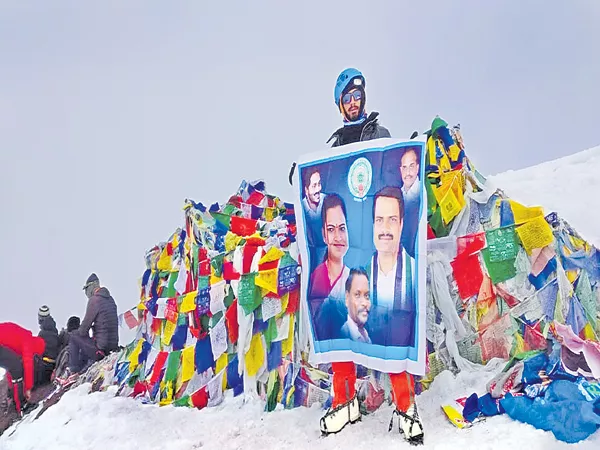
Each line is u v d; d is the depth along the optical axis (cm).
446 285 440
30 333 734
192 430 460
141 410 538
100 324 804
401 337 381
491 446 331
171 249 679
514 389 373
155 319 642
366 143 417
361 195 415
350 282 412
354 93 459
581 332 407
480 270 437
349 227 418
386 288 395
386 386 435
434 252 445
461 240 441
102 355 797
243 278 513
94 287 891
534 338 418
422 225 390
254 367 502
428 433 366
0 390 726
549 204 740
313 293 430
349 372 411
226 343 531
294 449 384
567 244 439
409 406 368
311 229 439
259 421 454
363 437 382
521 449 322
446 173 450
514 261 429
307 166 443
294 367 480
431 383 429
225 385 530
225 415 485
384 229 402
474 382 412
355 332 404
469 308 441
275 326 496
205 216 628
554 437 327
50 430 538
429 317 442
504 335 430
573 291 416
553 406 341
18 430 581
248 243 529
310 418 441
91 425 518
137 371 636
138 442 449
